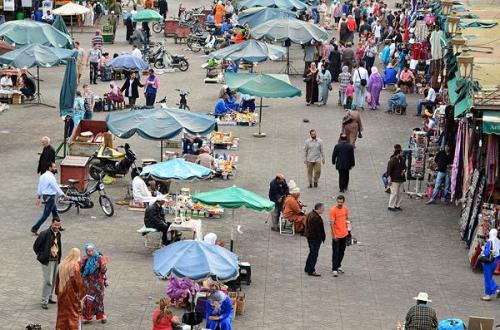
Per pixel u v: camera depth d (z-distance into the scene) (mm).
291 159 47938
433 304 32406
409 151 43188
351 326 30281
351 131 49500
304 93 62625
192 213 39438
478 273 35250
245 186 43531
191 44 76125
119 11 87062
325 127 54094
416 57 64000
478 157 38312
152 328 28203
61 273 28000
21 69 57594
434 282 34312
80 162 41438
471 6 53969
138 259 34688
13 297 31016
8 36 58031
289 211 38000
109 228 37750
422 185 44719
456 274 35125
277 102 60031
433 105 55281
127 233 37281
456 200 41844
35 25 58844
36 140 49812
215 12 82125
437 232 39125
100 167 43062
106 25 78375
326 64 60188
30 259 34312
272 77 51469
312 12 86125
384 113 57875
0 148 48219
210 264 28625
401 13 81812
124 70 56656
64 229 37344
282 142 50844
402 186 42375
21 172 44375
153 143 49156
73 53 54125
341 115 57156
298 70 69812
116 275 33125
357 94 57969
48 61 53219
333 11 88438
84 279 29172
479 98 35469
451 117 42594
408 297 32875
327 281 33906
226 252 29500
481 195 36844
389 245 37625
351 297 32656
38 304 30562
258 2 77000
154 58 68438
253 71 68812
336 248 34188
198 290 30625
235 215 39938
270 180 44594
